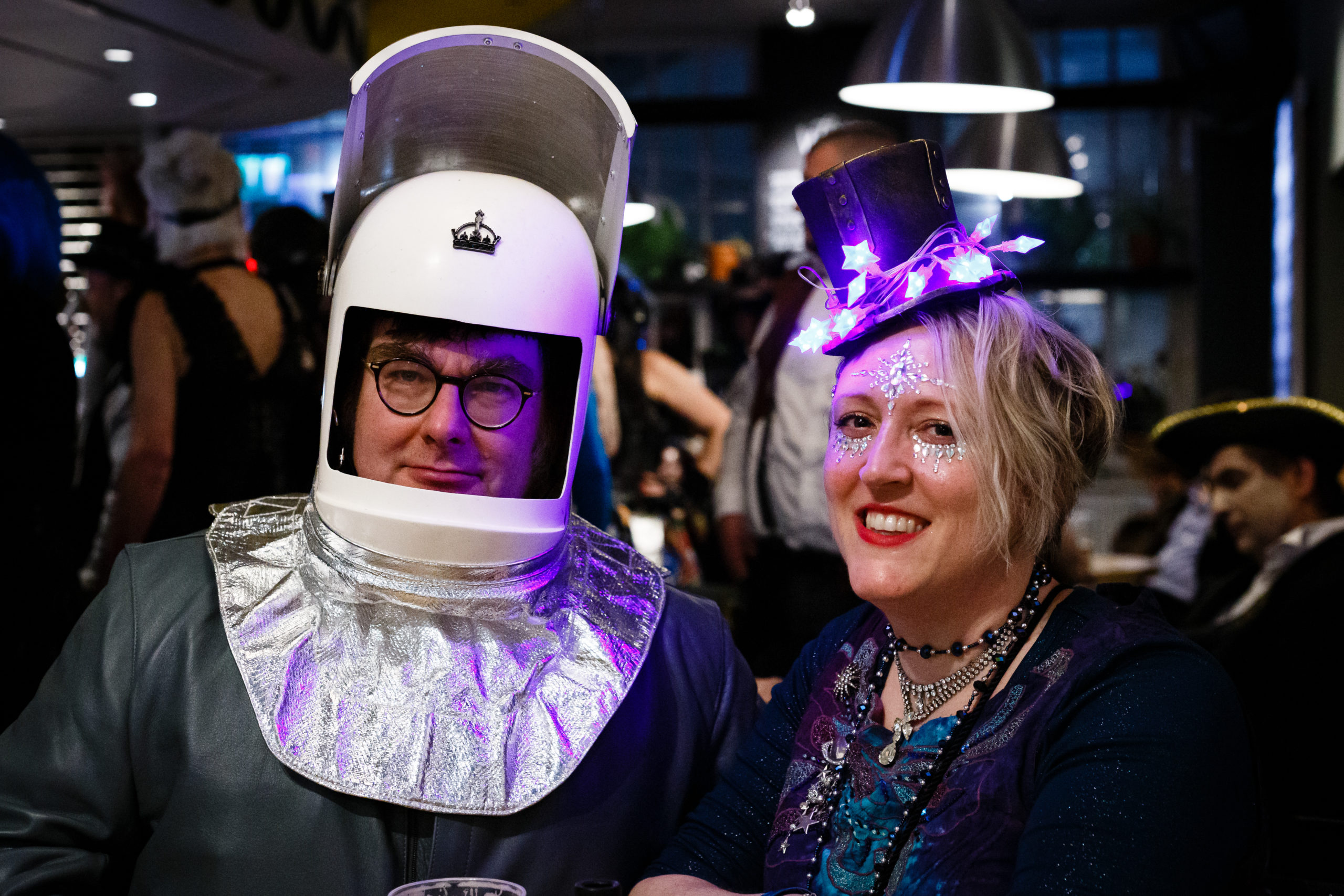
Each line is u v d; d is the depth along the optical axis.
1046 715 1.06
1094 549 6.96
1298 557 2.26
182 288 2.68
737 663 1.43
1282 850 1.52
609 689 1.25
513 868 1.16
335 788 1.13
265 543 1.27
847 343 1.17
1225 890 0.99
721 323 6.43
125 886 1.26
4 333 2.03
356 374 1.22
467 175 1.25
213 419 2.67
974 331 1.11
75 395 2.21
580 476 2.07
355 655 1.18
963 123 6.82
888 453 1.11
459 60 1.22
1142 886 0.94
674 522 3.74
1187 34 7.07
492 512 1.20
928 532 1.11
